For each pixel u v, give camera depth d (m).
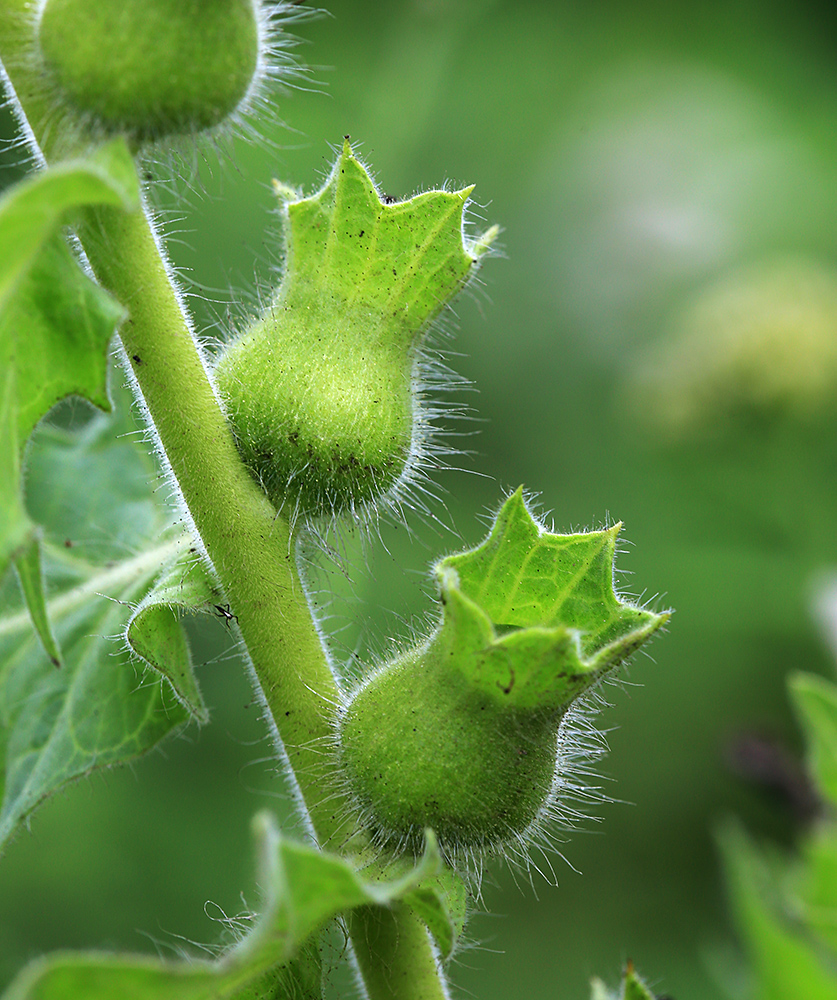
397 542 0.55
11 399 0.25
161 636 0.27
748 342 0.54
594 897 0.56
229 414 0.27
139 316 0.27
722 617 0.54
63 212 0.25
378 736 0.26
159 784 0.50
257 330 0.27
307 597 0.27
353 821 0.27
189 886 0.48
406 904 0.26
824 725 0.30
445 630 0.26
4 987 0.42
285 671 0.27
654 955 0.54
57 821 0.48
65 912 0.47
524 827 0.27
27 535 0.25
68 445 0.31
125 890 0.48
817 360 0.54
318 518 0.27
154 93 0.26
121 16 0.26
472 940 0.28
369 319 0.27
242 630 0.27
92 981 0.24
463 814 0.26
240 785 0.50
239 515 0.27
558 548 0.27
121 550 0.30
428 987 0.27
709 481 0.56
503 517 0.27
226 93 0.26
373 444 0.27
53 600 0.29
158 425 0.27
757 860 0.29
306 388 0.27
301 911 0.25
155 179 0.27
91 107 0.26
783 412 0.54
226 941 0.28
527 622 0.27
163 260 0.27
